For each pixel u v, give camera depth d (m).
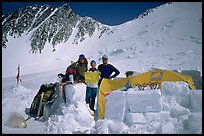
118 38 85.94
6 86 17.33
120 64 25.42
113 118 6.50
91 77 7.75
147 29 74.50
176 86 6.86
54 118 7.07
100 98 7.14
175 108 6.45
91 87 7.67
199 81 9.25
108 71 8.27
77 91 7.20
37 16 119.62
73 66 8.10
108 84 7.54
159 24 74.12
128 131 5.95
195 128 5.82
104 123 6.24
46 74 31.55
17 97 11.27
